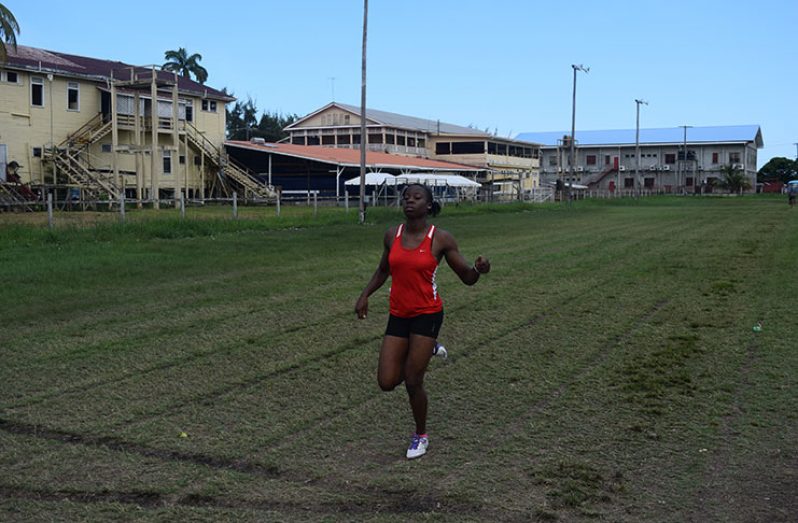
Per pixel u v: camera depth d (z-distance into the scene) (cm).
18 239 1864
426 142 7669
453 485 485
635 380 720
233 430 583
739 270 1483
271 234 2328
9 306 1059
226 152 5172
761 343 861
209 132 5025
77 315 1006
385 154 6400
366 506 456
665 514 447
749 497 470
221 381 713
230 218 2628
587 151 9981
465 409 638
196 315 1018
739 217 3453
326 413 626
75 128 4247
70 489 477
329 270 1480
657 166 9644
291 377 730
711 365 772
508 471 507
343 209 3491
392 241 536
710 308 1077
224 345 852
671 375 736
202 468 511
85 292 1180
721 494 474
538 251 1888
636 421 607
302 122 7494
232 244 1961
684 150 9494
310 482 490
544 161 10138
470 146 7506
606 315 1035
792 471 510
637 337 901
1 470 505
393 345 534
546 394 680
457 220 3341
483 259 520
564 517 442
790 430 586
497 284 1312
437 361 792
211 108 5044
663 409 636
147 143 4566
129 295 1161
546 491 477
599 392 685
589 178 9744
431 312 531
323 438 569
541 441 563
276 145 5378
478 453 540
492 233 2517
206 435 571
